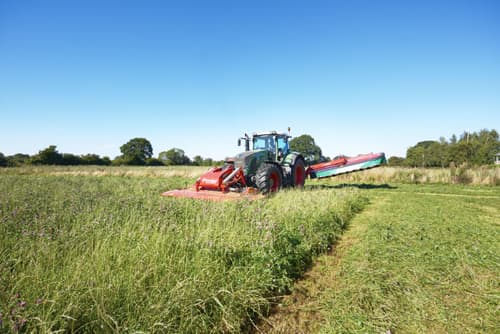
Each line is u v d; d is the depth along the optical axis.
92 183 10.71
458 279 2.71
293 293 2.54
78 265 2.07
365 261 3.15
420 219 5.21
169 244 2.62
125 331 1.66
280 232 3.36
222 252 2.68
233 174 6.88
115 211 4.04
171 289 2.01
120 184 10.23
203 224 3.50
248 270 2.54
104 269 2.16
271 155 9.12
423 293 2.43
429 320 2.06
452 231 4.33
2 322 1.50
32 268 2.17
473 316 2.10
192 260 2.45
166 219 3.68
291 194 6.62
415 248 3.54
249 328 2.05
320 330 2.00
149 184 10.60
